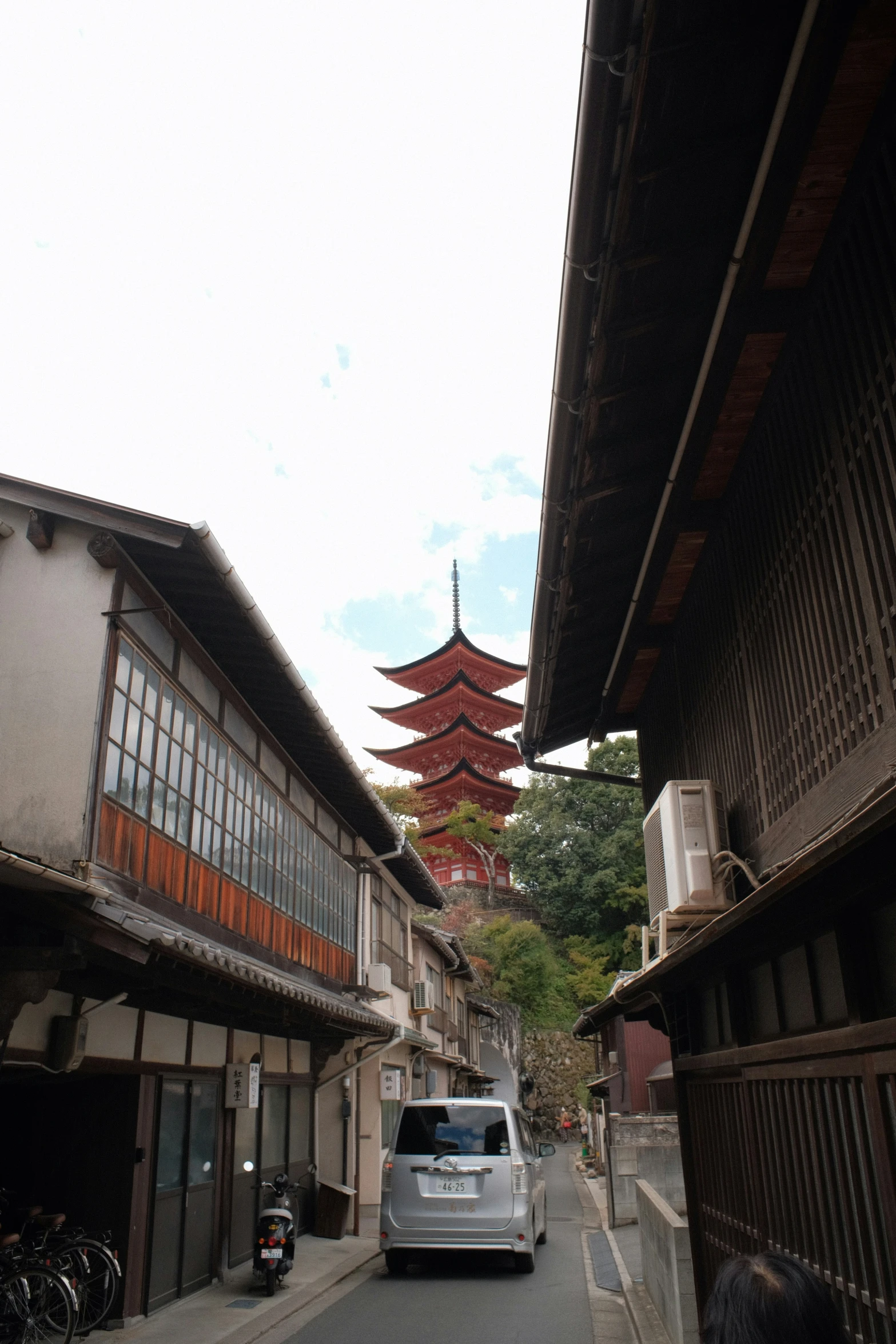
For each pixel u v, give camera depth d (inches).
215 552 281.6
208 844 358.0
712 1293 78.7
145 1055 307.9
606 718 353.4
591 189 132.9
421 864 655.8
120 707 287.7
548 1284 369.4
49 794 268.1
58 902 189.3
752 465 199.6
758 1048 169.3
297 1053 496.4
